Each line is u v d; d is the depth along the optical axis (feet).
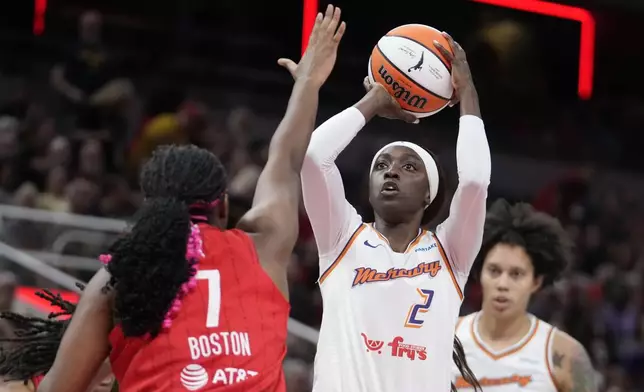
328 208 22.35
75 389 16.99
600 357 67.36
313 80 20.20
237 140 70.54
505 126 91.50
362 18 87.51
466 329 31.17
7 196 57.88
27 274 50.78
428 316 22.29
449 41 23.26
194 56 86.38
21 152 62.28
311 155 21.77
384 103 22.90
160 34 85.76
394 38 23.17
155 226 17.02
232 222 30.89
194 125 68.54
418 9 88.17
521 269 30.73
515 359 30.22
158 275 16.79
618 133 94.32
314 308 62.18
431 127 85.71
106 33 84.23
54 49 80.84
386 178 23.15
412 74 22.75
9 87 77.77
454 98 23.57
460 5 88.53
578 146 92.32
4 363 19.74
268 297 17.87
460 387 30.53
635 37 91.15
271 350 17.48
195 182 18.02
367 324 22.00
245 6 87.71
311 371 50.47
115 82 68.03
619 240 85.30
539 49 90.43
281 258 18.48
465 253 23.03
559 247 31.22
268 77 87.15
